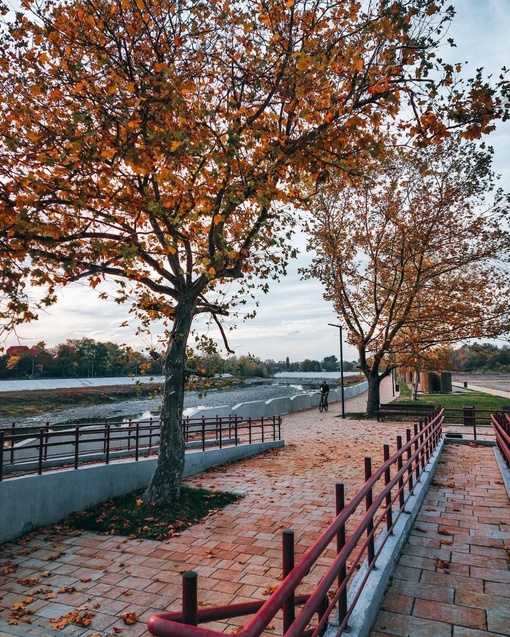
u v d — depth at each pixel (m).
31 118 7.38
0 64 7.12
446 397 34.47
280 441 16.36
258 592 5.41
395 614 4.34
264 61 7.46
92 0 7.50
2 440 7.83
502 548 5.93
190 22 7.64
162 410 9.51
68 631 4.70
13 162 7.55
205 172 8.62
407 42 7.08
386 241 23.52
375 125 7.61
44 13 7.27
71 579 6.02
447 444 14.52
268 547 6.84
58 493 8.53
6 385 48.75
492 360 113.44
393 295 25.05
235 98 8.16
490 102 6.87
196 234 10.24
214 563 6.34
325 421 23.44
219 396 49.75
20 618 5.00
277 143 8.03
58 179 7.10
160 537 7.48
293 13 7.59
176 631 1.56
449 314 22.80
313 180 8.27
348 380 94.50
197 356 10.73
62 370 65.88
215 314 10.89
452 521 7.03
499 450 11.80
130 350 10.22
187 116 7.36
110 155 6.71
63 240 7.51
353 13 7.86
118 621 4.90
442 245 22.55
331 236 24.58
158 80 7.18
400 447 6.79
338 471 11.77
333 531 3.05
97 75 7.63
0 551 7.16
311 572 5.84
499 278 22.27
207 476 11.79
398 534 5.84
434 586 4.91
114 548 7.12
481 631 4.05
